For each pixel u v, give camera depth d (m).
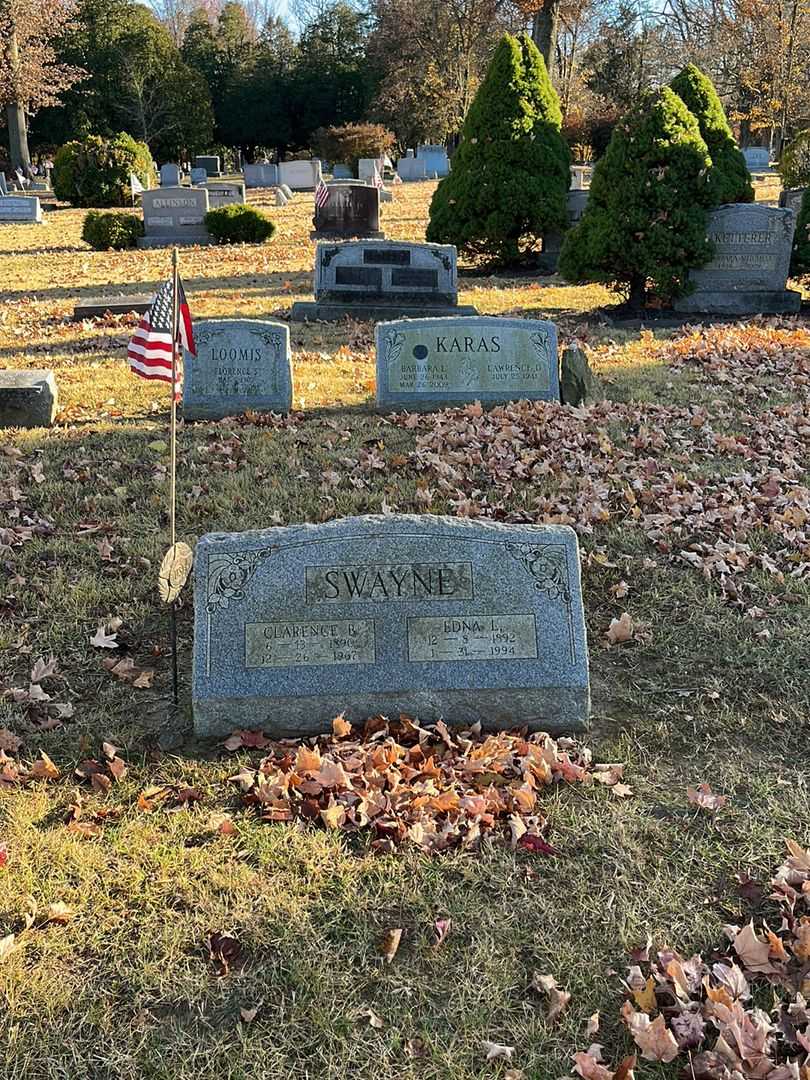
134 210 19.59
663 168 8.16
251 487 4.75
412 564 3.10
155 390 6.33
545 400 5.97
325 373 6.69
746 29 22.73
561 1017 2.25
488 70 10.83
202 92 33.31
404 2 32.88
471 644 3.10
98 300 8.84
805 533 4.32
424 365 5.90
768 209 8.45
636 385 6.39
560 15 25.06
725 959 2.38
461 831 2.77
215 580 3.08
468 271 11.34
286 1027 2.22
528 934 2.48
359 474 4.92
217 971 2.36
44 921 2.50
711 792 2.91
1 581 3.93
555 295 9.68
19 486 4.78
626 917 2.52
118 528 4.36
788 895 2.56
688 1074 2.10
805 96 21.22
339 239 14.48
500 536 3.13
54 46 31.81
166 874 2.64
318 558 3.10
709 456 5.20
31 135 33.12
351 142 29.20
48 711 3.23
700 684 3.36
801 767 3.02
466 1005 2.28
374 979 2.35
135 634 3.63
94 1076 2.11
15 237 15.88
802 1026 2.20
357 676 3.07
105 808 2.85
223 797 2.88
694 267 8.47
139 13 33.06
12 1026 2.21
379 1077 2.11
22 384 5.64
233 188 18.81
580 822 2.81
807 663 3.43
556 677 3.09
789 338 7.61
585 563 4.06
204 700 3.05
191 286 10.38
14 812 2.82
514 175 10.70
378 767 2.92
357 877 2.64
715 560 4.05
